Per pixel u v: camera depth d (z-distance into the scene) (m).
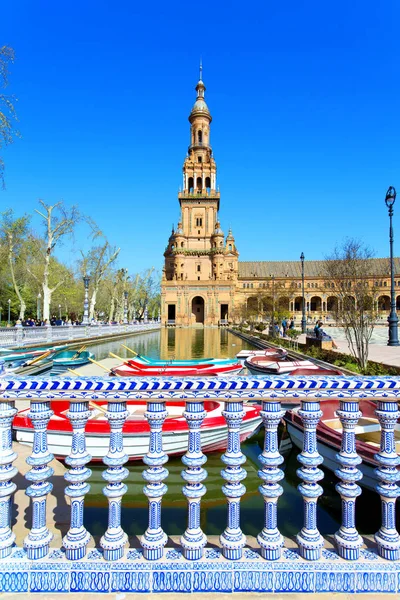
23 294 59.47
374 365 13.41
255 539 3.21
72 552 2.83
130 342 40.53
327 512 5.94
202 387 2.89
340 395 2.90
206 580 2.76
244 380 2.90
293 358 21.05
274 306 47.12
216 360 16.14
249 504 6.25
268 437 3.01
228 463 2.95
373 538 3.16
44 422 2.94
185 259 94.44
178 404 8.09
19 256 40.56
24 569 2.78
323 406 7.80
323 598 2.71
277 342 29.27
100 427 7.22
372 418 6.93
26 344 23.25
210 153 101.69
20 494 4.46
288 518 5.76
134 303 90.50
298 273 110.12
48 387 2.84
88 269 57.38
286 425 8.62
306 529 2.91
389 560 2.83
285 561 2.82
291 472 7.63
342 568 2.78
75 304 72.12
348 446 2.98
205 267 94.44
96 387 2.85
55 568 2.79
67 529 3.70
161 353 29.95
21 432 7.07
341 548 2.87
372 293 15.11
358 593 2.75
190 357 27.12
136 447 7.38
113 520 2.90
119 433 2.98
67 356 17.14
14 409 2.97
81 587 2.76
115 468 2.93
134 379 2.90
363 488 5.92
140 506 6.11
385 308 94.38
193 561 2.81
